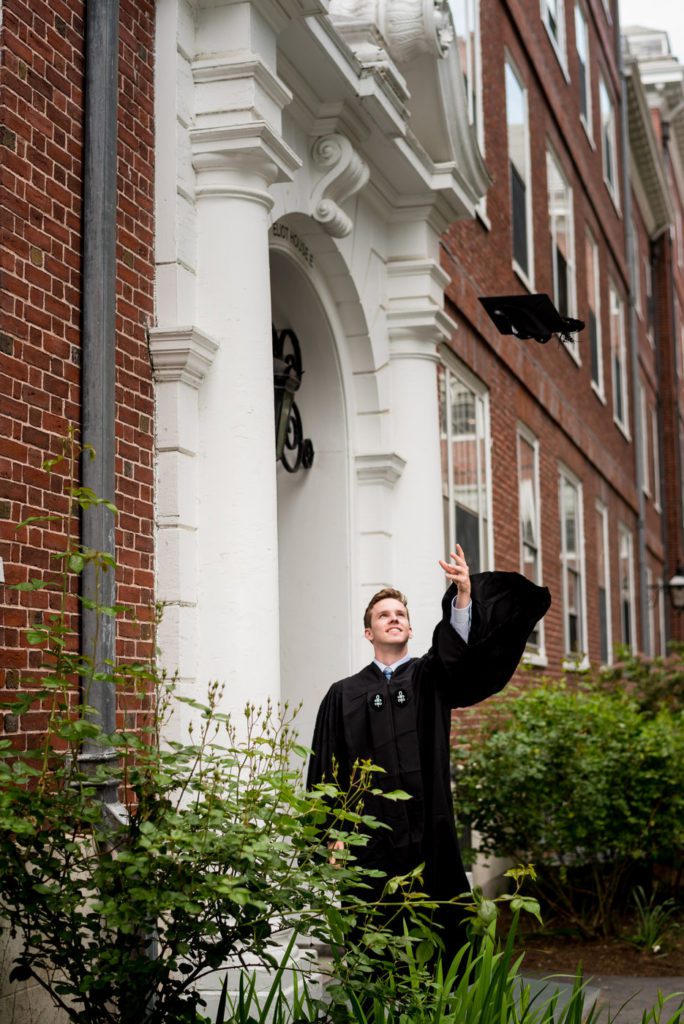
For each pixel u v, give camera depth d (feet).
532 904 14.52
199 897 13.05
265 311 20.84
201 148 20.59
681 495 109.60
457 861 17.47
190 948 13.76
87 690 14.44
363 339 28.84
